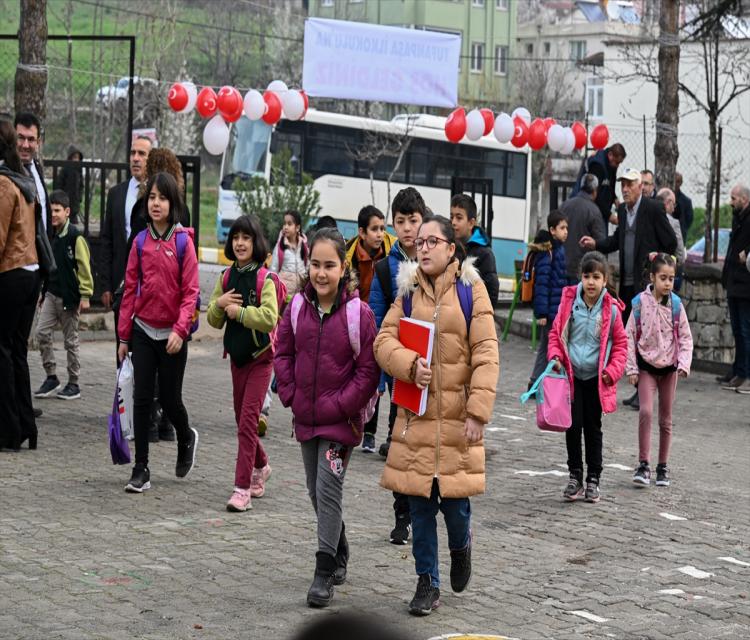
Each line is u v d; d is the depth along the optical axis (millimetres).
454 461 4789
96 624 4426
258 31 55031
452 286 4914
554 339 7297
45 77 11570
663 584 5520
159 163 7676
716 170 18219
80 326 13828
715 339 15039
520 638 4578
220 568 5344
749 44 25000
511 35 60438
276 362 5219
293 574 5312
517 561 5848
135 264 6758
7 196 7477
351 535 6180
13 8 39812
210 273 22547
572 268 12953
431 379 4816
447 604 5023
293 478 7555
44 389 10031
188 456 7035
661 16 15078
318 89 15883
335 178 26969
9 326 7656
